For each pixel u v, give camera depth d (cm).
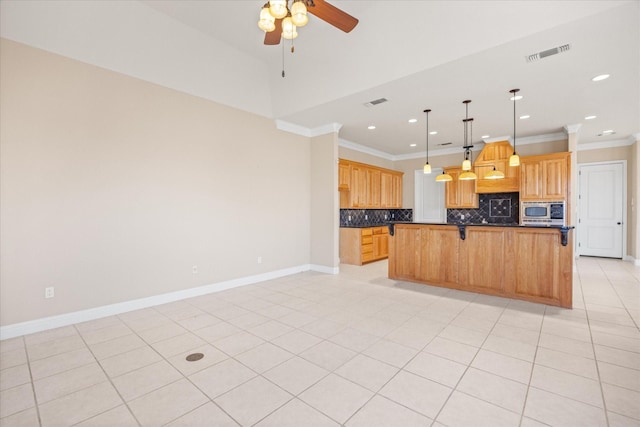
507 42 288
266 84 489
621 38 279
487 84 380
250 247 485
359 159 752
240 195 471
